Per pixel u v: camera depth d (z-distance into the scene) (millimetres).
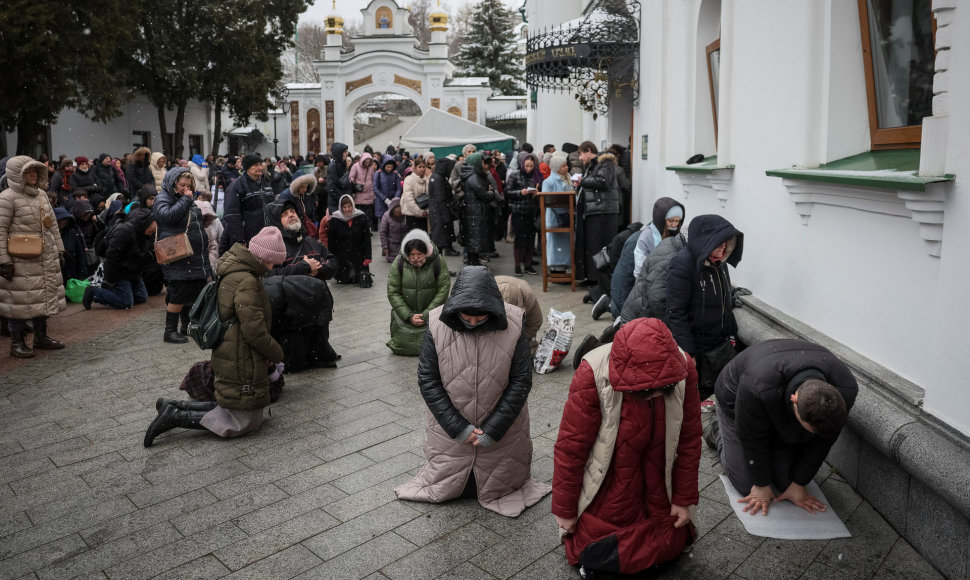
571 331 6500
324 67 39281
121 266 9641
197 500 4316
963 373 3260
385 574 3527
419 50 42188
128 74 27594
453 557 3664
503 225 15727
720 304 4805
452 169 13438
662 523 3309
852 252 4414
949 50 3352
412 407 5801
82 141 26797
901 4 4438
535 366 6539
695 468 3283
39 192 7379
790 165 5250
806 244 5047
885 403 3814
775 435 3861
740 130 6309
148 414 5770
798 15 5098
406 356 7270
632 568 3242
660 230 5852
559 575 3490
